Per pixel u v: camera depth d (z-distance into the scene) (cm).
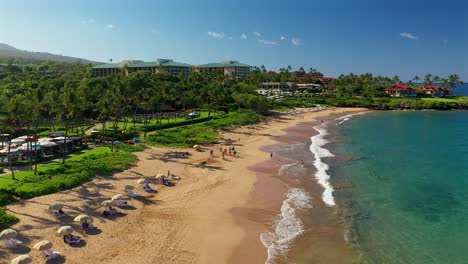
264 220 3916
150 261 2961
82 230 3406
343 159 6856
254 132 10012
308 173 5791
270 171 5891
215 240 3416
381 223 3866
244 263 3030
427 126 12169
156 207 4119
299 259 3114
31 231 3288
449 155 7331
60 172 4975
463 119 14425
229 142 8288
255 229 3691
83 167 5175
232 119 11238
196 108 13462
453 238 3512
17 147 6188
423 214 4122
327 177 5562
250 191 4853
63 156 6269
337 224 3831
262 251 3244
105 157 5966
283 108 16225
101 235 3338
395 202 4503
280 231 3656
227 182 5209
